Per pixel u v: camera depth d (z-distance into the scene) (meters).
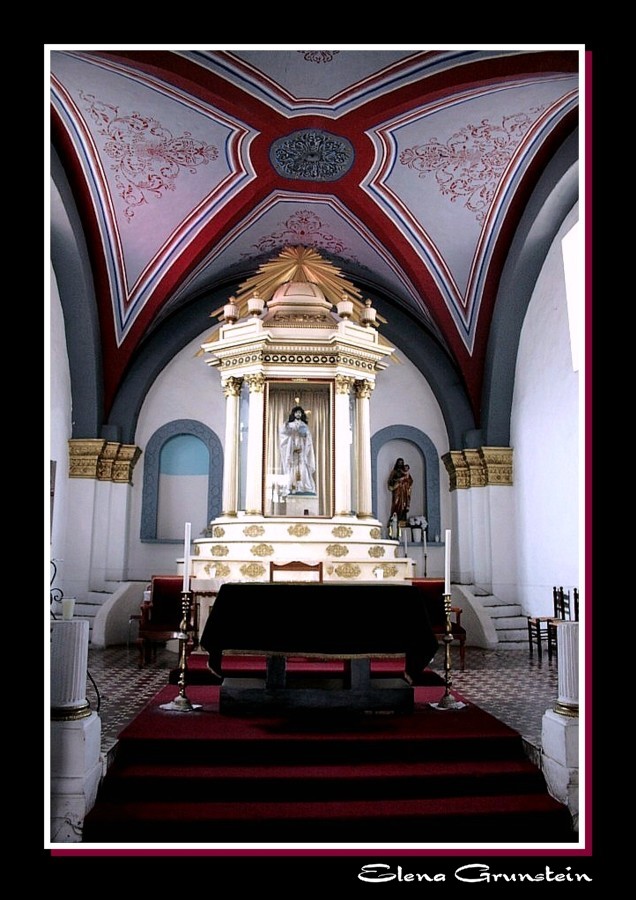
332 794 3.85
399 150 8.36
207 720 4.70
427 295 10.28
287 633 4.87
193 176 8.75
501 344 10.34
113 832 3.47
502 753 4.31
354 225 10.02
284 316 8.77
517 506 10.47
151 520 11.00
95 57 6.38
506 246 9.65
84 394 10.29
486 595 10.40
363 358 8.75
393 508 11.27
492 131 7.95
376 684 6.31
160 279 9.98
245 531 8.11
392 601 4.93
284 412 8.70
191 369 11.47
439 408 11.63
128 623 9.58
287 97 7.39
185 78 6.76
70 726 3.54
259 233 10.30
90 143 8.05
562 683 3.99
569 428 8.62
